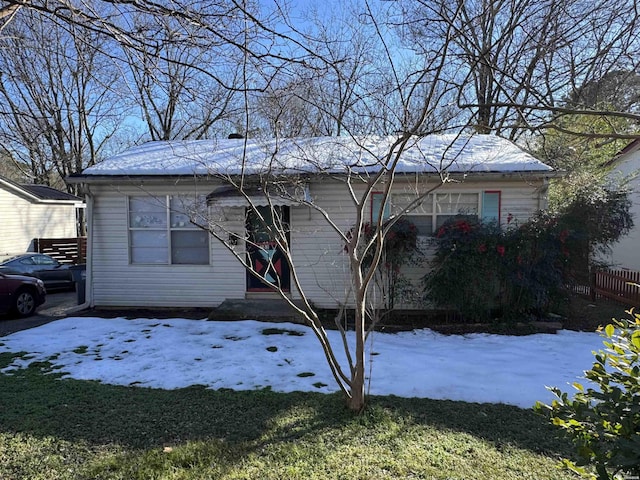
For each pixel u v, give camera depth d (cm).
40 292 1005
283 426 391
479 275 770
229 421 404
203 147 1102
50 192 2075
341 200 912
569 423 218
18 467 328
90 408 435
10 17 336
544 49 689
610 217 894
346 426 390
